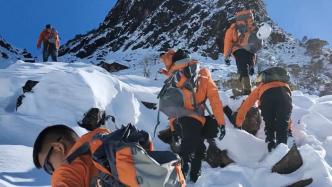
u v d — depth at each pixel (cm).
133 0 3838
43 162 210
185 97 496
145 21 3553
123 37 3472
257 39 764
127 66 2211
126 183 214
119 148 215
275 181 524
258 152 598
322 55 2588
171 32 3253
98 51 3388
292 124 692
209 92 501
